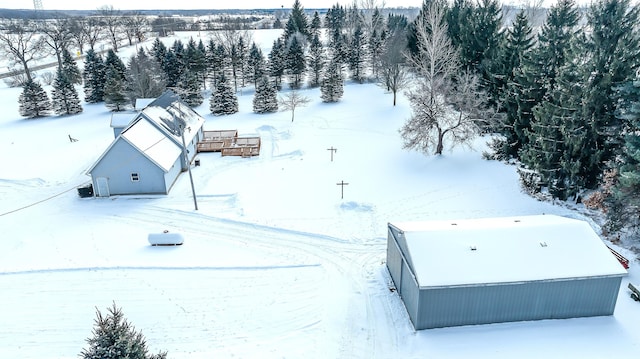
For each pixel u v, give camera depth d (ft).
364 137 141.49
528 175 97.40
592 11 85.10
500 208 90.17
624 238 75.82
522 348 53.98
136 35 382.42
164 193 104.12
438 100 118.42
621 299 62.08
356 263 73.82
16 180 114.42
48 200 102.83
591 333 56.24
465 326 57.93
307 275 70.79
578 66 86.48
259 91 177.58
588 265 57.11
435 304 56.08
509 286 55.88
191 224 88.99
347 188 103.30
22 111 178.09
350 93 199.41
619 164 76.84
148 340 57.16
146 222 90.53
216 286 68.18
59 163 126.93
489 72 131.95
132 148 99.86
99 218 93.04
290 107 173.27
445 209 90.79
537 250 58.95
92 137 151.43
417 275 55.21
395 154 122.42
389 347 55.42
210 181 111.34
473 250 58.70
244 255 76.89
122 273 71.72
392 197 97.50
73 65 241.14
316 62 217.97
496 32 146.82
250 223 87.71
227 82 181.78
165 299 65.16
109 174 101.96
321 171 114.62
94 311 62.80
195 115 141.59
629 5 87.04
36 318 61.46
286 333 58.34
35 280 70.08
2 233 87.15
